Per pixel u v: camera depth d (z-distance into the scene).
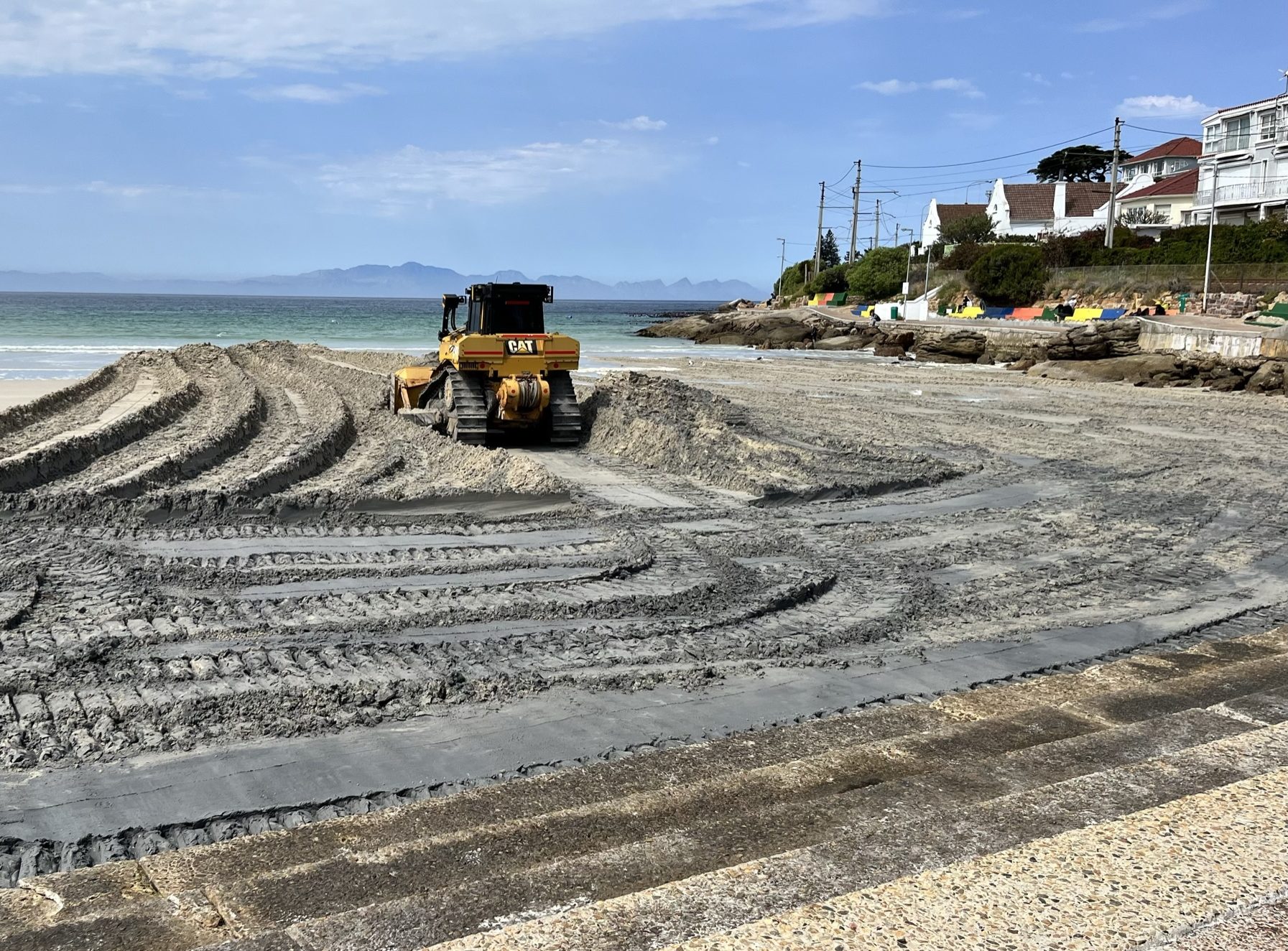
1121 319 39.78
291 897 3.22
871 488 13.49
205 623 7.24
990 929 2.52
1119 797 3.31
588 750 5.50
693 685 6.49
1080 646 7.56
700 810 4.07
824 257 108.38
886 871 2.82
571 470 14.59
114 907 3.36
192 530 10.04
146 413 16.81
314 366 28.72
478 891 2.85
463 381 16.45
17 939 2.81
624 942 2.47
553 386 16.95
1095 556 10.40
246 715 5.75
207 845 4.07
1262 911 2.60
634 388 20.05
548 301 17.14
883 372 37.97
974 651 7.39
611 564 9.27
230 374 25.31
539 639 7.25
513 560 9.33
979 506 12.90
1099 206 75.00
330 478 13.10
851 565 9.75
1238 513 12.79
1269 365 29.77
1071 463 16.48
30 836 4.46
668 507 12.18
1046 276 57.44
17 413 16.39
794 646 7.26
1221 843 2.94
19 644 6.66
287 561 9.04
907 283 71.69
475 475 13.30
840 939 2.47
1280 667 6.06
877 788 3.69
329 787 5.00
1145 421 22.78
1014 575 9.55
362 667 6.55
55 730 5.48
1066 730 5.03
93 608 7.45
